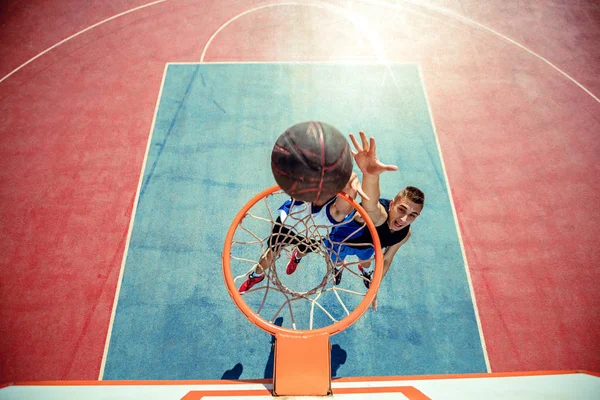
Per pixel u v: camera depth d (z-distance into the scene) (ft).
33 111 17.70
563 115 17.89
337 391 8.87
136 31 20.80
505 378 9.75
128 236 14.40
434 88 18.71
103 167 16.05
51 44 20.20
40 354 12.24
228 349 12.36
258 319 8.66
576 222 14.94
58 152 16.46
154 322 12.76
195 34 20.67
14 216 14.85
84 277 13.58
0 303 13.05
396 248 10.84
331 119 17.46
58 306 13.04
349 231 10.32
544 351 12.46
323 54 19.88
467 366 12.18
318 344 8.41
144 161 16.19
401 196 9.22
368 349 12.39
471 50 20.26
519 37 20.94
